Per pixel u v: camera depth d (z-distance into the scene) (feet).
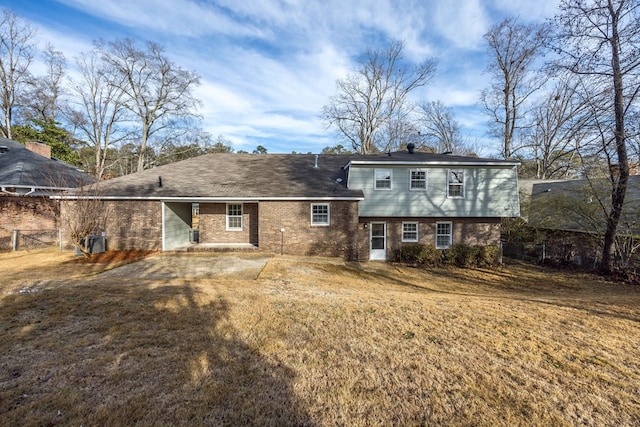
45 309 17.10
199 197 43.11
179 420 8.68
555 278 41.60
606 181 42.29
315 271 34.68
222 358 12.34
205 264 34.81
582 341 15.23
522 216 61.87
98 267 31.86
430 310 19.57
